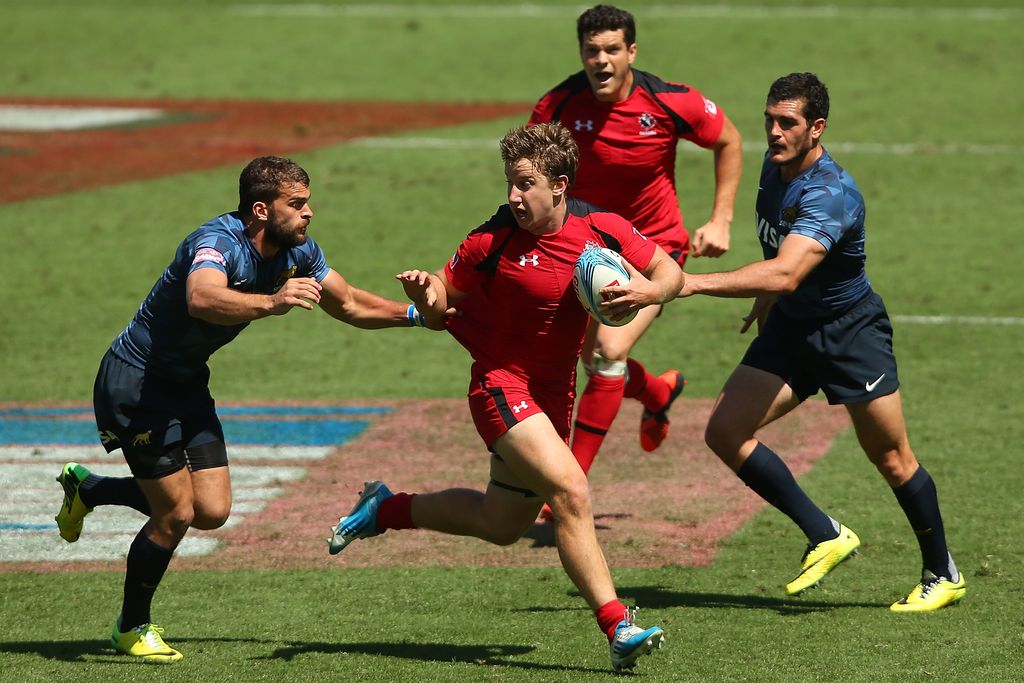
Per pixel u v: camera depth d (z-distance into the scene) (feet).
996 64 255.91
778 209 72.08
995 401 113.09
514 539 67.56
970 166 197.26
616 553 83.25
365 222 175.32
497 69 268.82
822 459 101.09
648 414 98.12
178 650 67.67
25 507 94.02
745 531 86.94
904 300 143.13
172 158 213.05
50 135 228.84
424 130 226.99
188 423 67.62
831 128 218.79
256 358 131.44
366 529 69.26
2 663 65.87
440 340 137.69
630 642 59.93
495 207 181.88
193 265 62.34
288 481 98.73
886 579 77.15
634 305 61.11
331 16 314.55
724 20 295.48
